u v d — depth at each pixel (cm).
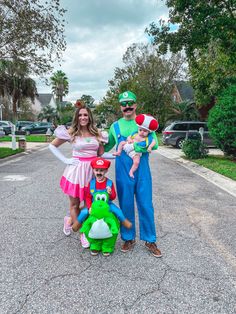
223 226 510
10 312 275
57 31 1452
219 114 1239
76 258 382
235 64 1325
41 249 407
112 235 378
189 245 427
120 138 394
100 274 343
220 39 1240
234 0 1125
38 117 6775
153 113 3747
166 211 593
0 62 1627
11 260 375
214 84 1344
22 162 1307
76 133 406
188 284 324
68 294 304
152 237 392
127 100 386
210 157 1443
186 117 3709
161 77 3731
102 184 389
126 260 378
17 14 1366
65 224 447
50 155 1598
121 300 295
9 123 3272
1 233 464
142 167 387
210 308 284
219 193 752
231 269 359
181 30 1269
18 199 670
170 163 1324
